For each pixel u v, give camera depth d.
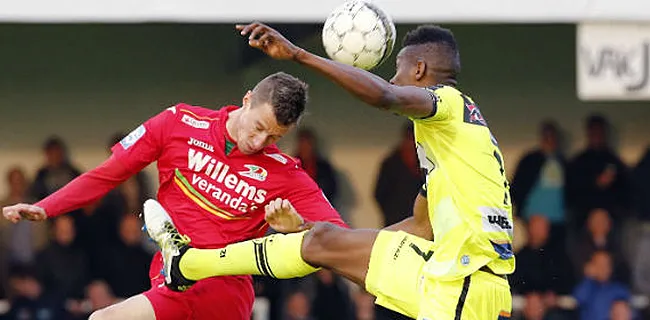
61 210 23.55
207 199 24.02
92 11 32.88
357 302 40.12
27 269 40.22
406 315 23.70
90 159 45.41
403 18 34.06
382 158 46.03
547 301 40.41
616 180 42.38
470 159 22.34
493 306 22.61
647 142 46.44
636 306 41.44
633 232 42.59
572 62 46.34
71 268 40.31
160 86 45.69
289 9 33.44
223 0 33.31
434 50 23.39
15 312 39.94
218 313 24.66
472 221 22.31
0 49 44.91
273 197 23.97
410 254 23.75
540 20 34.56
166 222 24.14
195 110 24.08
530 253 40.84
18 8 32.69
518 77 46.44
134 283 40.56
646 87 35.28
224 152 23.75
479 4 34.25
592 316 40.34
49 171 41.88
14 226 41.91
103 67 45.41
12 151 44.91
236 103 45.97
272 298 40.00
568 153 46.41
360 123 46.06
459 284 22.36
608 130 45.88
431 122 22.06
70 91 45.31
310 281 40.25
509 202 23.05
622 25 35.19
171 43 45.72
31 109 45.06
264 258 23.72
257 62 43.47
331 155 46.03
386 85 20.81
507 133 46.47
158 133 23.89
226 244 24.11
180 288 24.11
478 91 46.44
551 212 42.06
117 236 40.78
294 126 23.09
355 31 22.92
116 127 45.53
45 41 45.06
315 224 23.94
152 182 43.81
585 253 41.66
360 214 46.06
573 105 46.41
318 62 20.39
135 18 33.12
